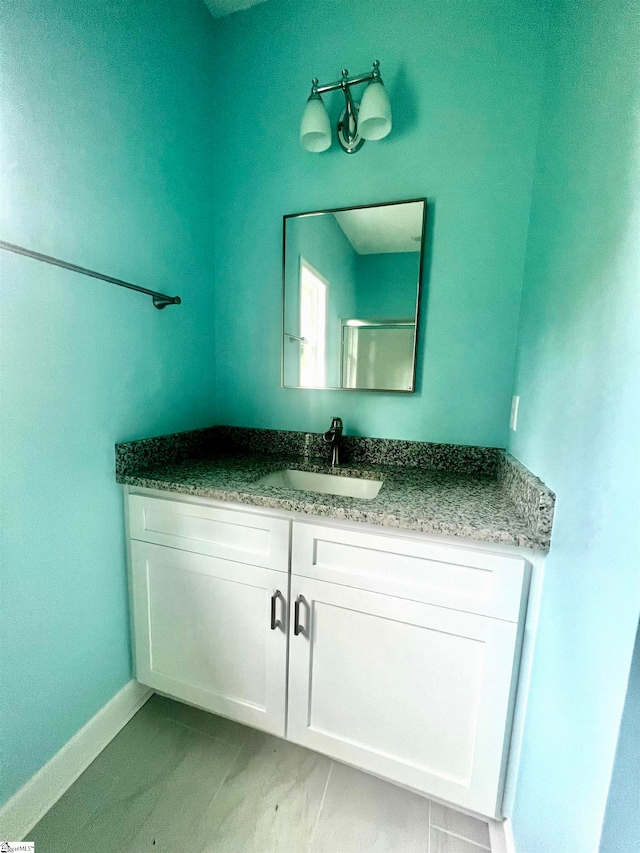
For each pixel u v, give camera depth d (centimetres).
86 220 98
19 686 89
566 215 79
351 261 133
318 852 87
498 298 119
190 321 142
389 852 87
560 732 64
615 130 58
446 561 84
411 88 119
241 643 107
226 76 142
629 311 50
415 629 88
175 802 97
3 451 82
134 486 115
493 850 87
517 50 108
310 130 118
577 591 62
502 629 81
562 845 60
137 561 117
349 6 122
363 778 104
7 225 79
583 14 76
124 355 113
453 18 112
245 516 101
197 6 131
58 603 98
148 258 120
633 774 46
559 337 78
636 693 45
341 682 97
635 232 50
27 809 91
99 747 111
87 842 89
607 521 53
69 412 97
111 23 100
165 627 117
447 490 106
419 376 131
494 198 115
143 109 113
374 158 126
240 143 143
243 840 89
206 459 141
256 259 147
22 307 84
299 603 98
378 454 139
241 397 158
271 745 114
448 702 87
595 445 58
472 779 87
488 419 125
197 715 124
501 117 112
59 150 89
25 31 80
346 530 91
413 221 124
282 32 132
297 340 145
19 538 87
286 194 139
